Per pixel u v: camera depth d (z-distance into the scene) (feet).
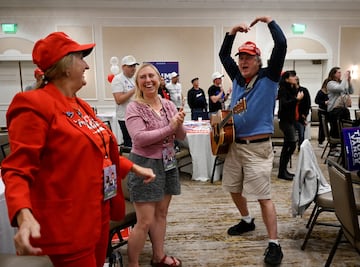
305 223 9.73
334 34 27.35
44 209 3.50
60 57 3.66
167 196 6.99
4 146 9.17
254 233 9.10
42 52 3.66
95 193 3.79
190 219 10.20
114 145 4.33
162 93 17.08
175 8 25.94
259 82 7.35
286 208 10.93
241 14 26.43
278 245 7.63
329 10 26.89
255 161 7.54
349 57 27.76
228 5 26.03
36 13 25.25
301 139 16.65
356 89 28.04
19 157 3.22
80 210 3.63
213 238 8.89
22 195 3.07
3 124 27.20
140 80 6.42
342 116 16.66
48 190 3.49
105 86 26.53
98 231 3.86
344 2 26.53
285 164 13.98
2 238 5.83
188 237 8.98
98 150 3.81
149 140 6.09
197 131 14.24
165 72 26.37
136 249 6.56
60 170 3.51
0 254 5.02
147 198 6.30
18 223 2.93
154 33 26.23
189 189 13.12
